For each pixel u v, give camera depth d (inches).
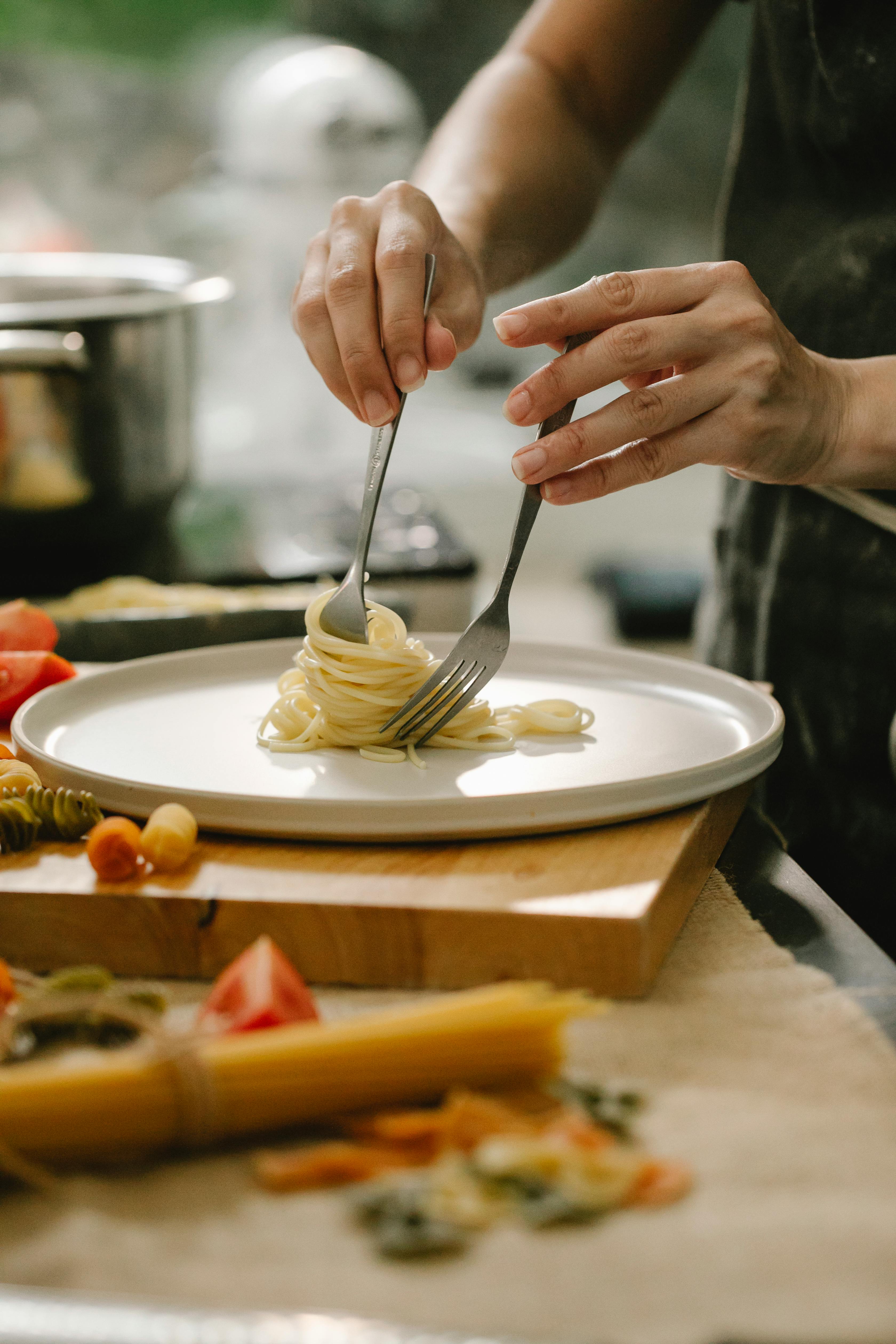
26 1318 17.3
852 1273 19.0
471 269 44.4
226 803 31.0
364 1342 16.8
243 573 68.1
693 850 31.6
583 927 27.0
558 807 30.7
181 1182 21.3
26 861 31.1
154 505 69.1
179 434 69.1
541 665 45.3
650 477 35.7
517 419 34.1
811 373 36.5
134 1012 23.0
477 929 27.6
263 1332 17.0
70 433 63.1
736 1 60.1
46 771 34.3
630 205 127.3
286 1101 21.9
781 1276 19.0
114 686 42.4
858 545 48.9
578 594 120.0
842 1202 20.5
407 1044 22.4
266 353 101.7
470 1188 20.5
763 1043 25.4
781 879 33.5
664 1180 20.8
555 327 34.0
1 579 69.6
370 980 28.5
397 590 68.7
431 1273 19.1
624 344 33.4
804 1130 22.4
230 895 28.6
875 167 47.3
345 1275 19.1
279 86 93.7
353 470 101.4
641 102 61.4
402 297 36.3
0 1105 20.8
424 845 31.4
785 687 52.4
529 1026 22.8
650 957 27.3
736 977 28.1
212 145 118.3
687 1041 25.5
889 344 47.3
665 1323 18.2
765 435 35.7
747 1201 20.6
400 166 95.8
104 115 115.9
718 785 32.8
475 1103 21.9
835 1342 17.7
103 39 112.5
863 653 49.3
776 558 52.1
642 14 58.1
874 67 45.2
